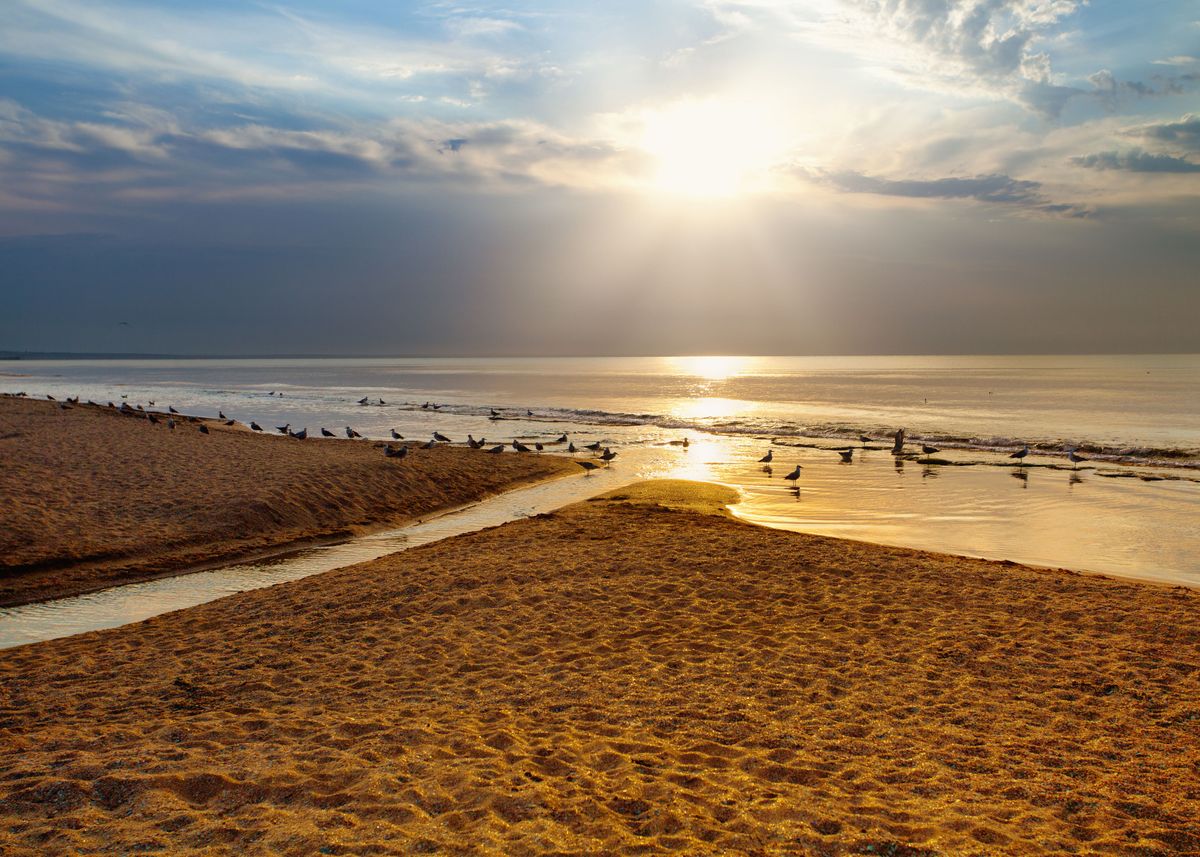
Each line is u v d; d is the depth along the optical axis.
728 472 28.67
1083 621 9.92
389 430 45.22
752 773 6.03
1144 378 136.62
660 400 77.00
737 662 8.70
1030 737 6.70
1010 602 10.80
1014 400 74.44
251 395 80.00
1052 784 5.79
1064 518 19.72
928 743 6.59
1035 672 8.26
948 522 19.23
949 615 10.28
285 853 4.68
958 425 47.62
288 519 18.03
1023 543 16.81
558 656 8.99
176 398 73.62
